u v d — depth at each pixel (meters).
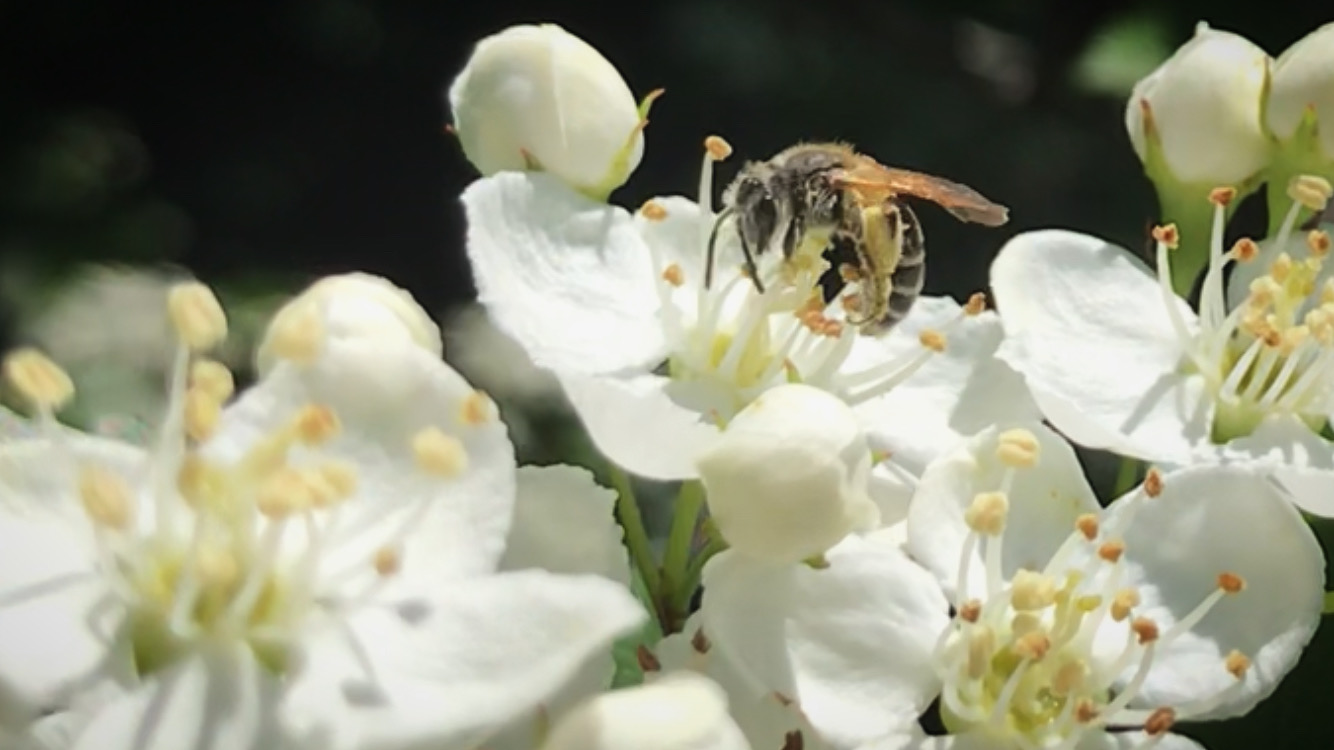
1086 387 0.13
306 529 0.11
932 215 0.24
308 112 0.30
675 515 0.13
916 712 0.12
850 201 0.13
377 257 0.29
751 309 0.13
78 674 0.11
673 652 0.12
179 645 0.11
